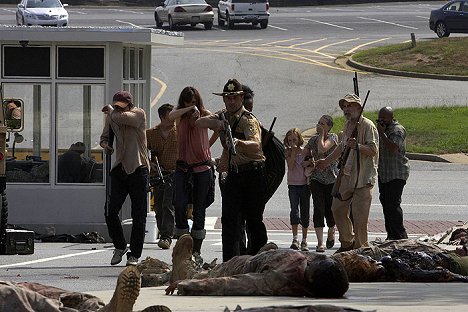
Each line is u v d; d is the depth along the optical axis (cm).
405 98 7438
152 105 7019
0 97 3022
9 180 3469
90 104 3494
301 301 1642
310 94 7556
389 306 1594
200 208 2611
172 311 1530
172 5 11219
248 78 7956
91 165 3472
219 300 1673
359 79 8069
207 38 10381
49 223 3459
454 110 6900
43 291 1539
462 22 10100
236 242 2348
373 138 2666
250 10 11319
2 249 2994
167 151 3111
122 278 1412
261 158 2327
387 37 10538
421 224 3831
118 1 14425
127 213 3434
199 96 2634
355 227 2686
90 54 3491
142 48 3722
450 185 4972
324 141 3091
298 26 11694
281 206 4381
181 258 2042
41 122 3488
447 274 2080
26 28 3419
